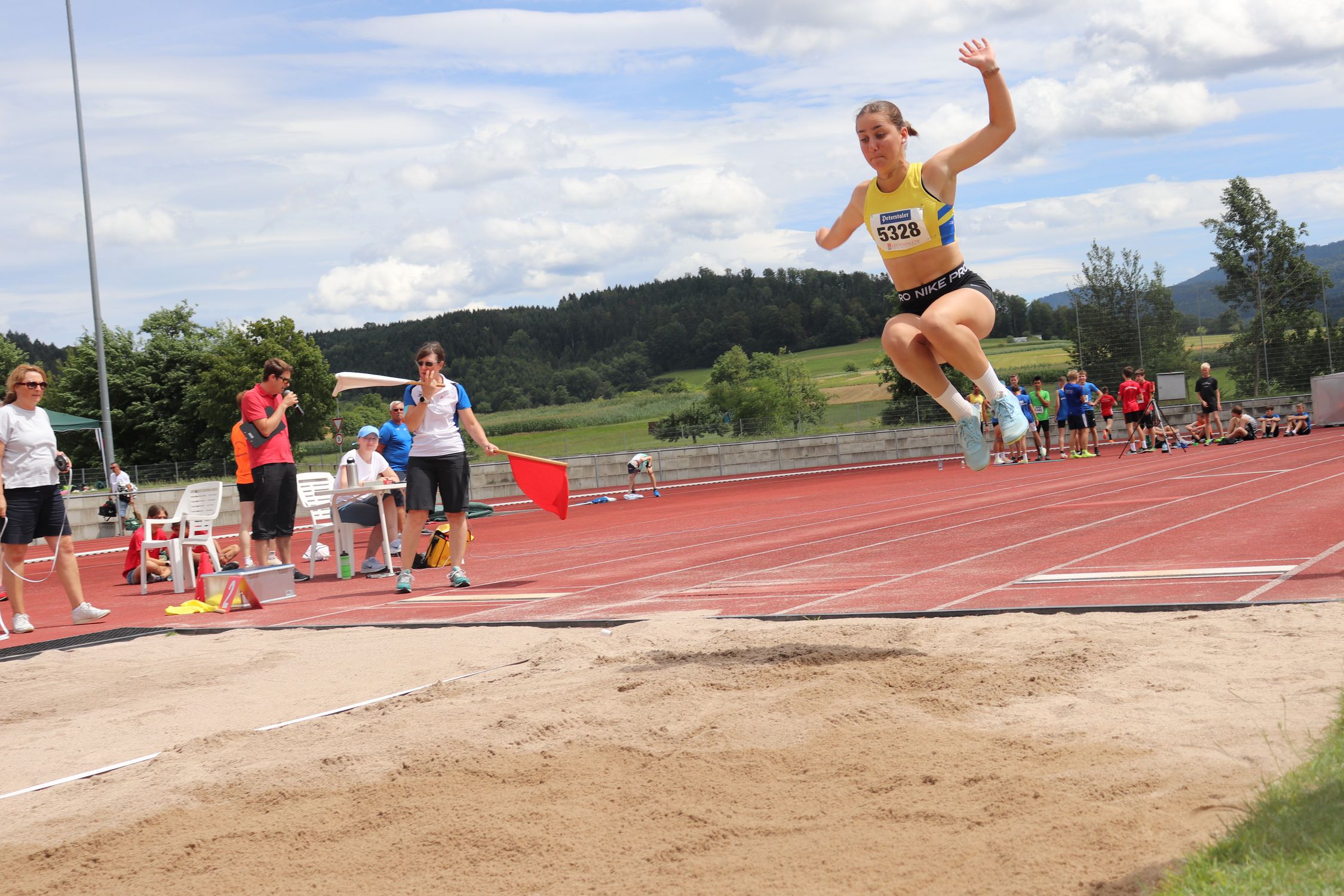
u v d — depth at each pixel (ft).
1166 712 10.73
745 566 27.84
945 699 11.92
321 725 13.56
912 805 8.73
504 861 8.40
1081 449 81.25
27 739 14.35
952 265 15.05
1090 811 8.22
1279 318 103.91
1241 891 6.26
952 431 112.98
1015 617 16.22
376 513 36.86
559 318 432.66
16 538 26.91
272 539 33.94
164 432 180.55
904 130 14.83
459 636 19.77
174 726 14.48
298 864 8.74
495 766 10.95
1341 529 24.31
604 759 10.87
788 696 12.55
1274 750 9.14
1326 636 13.17
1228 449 74.95
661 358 403.95
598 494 91.35
